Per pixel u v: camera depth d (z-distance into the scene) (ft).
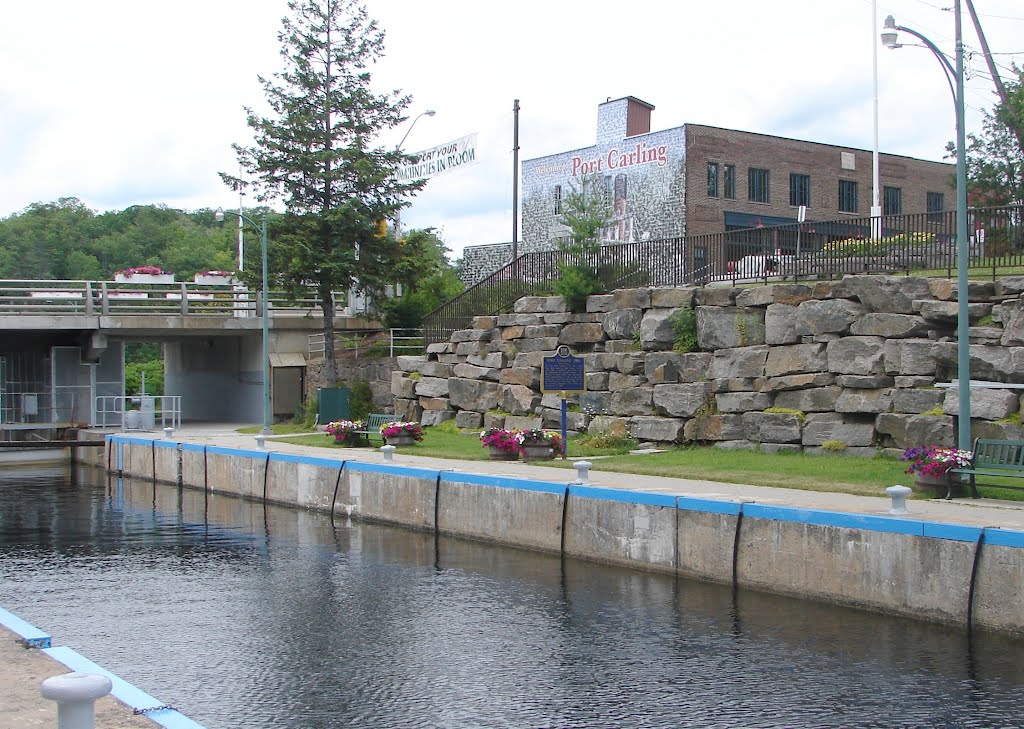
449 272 159.33
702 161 131.03
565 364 79.77
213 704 36.83
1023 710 34.63
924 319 67.31
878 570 46.42
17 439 136.56
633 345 86.58
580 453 80.48
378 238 131.85
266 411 119.55
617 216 137.90
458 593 53.52
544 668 40.50
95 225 413.18
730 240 84.43
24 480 117.91
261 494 93.71
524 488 64.69
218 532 76.07
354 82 132.46
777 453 73.77
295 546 69.00
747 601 49.65
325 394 123.75
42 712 27.30
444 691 37.91
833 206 143.84
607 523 59.41
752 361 76.69
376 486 78.02
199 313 149.69
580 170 143.74
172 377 185.06
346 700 37.11
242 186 135.64
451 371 107.65
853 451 69.62
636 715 35.01
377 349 131.34
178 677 40.14
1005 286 64.90
